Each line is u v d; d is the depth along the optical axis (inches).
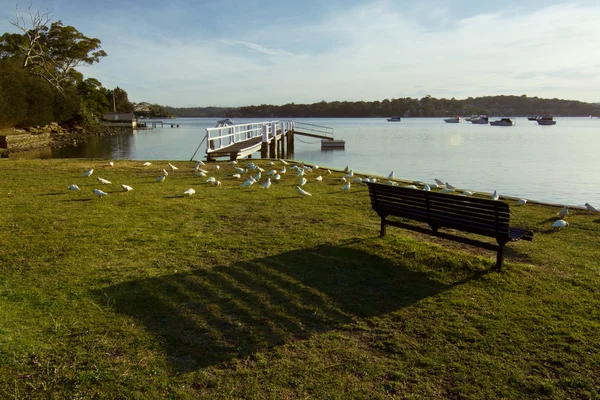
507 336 157.9
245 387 128.0
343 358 144.4
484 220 221.9
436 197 241.9
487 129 3425.2
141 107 7519.7
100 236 276.7
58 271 213.6
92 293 187.6
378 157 1300.4
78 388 124.3
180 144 1868.8
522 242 284.2
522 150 1509.6
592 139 2102.6
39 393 121.4
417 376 134.9
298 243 268.8
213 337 155.3
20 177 534.6
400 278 213.6
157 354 143.6
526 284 205.5
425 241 285.4
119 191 450.3
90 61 3085.6
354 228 309.0
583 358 143.6
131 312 171.8
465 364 141.1
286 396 124.5
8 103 2098.9
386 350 149.8
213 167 665.0
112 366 135.6
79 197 412.5
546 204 415.5
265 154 1024.2
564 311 177.2
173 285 198.8
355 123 5457.7
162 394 123.8
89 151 1513.3
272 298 188.5
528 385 130.3
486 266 226.8
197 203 394.6
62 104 2628.0
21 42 2706.7
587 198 672.4
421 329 163.5
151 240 270.7
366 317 173.5
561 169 1003.3
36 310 169.8
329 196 440.1
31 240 265.0
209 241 270.2
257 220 331.6
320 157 1312.7
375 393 126.6
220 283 203.2
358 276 215.6
